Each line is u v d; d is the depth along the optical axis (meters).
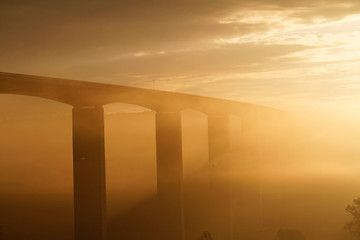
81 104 66.75
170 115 85.31
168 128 85.56
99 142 66.75
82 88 65.88
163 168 85.81
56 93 62.81
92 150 66.56
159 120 85.62
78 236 67.19
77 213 66.88
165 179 85.81
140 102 79.12
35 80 59.94
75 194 67.19
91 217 66.25
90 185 66.56
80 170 67.00
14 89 57.88
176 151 85.25
